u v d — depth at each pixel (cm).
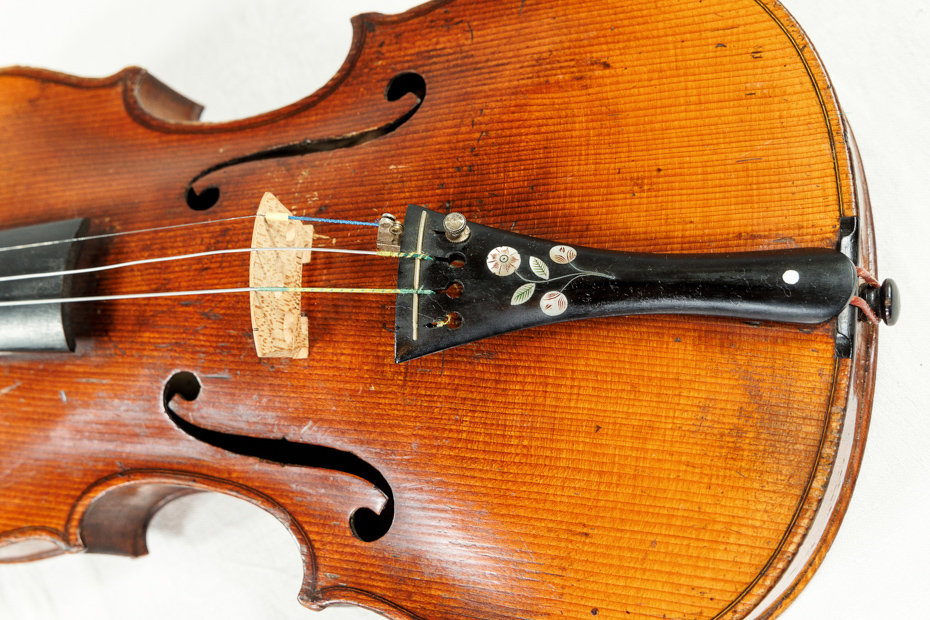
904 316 33
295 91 39
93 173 33
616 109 29
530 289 27
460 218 26
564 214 28
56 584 37
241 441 30
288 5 39
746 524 27
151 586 36
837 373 27
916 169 33
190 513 36
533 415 28
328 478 29
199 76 39
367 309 29
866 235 28
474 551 28
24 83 34
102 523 33
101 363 31
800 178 27
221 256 30
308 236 29
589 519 27
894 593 32
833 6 34
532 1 30
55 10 40
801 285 26
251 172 31
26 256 30
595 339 28
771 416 27
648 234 28
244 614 36
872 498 32
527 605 28
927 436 32
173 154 32
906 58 34
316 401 29
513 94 29
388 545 28
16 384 32
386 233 28
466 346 28
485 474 28
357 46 31
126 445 31
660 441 27
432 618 28
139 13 39
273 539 36
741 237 27
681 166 28
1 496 32
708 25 29
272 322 28
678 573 27
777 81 28
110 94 33
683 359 27
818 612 32
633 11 29
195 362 30
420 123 30
